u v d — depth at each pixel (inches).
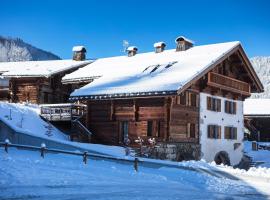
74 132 1328.7
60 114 1375.5
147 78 1262.3
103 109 1311.5
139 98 1219.2
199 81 1309.1
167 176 782.5
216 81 1316.4
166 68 1322.6
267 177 810.8
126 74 1386.6
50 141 1082.7
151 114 1208.2
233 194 634.8
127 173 767.7
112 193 570.6
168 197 567.5
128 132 1250.6
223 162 1465.3
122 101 1272.1
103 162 877.2
